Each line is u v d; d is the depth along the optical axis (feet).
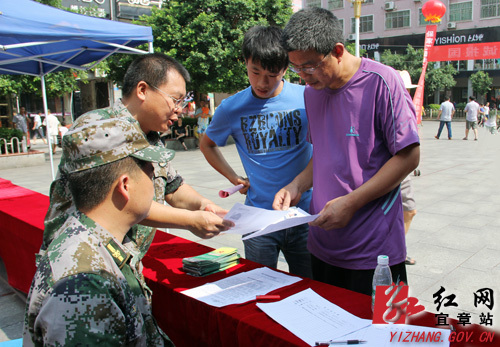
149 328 4.15
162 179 5.98
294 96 7.32
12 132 35.12
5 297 11.16
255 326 4.44
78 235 3.50
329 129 5.88
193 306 5.25
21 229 9.48
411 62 82.69
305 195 7.52
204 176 25.99
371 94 5.39
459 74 98.84
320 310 4.77
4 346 4.97
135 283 3.98
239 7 37.29
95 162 3.49
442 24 94.12
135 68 5.29
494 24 89.10
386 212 5.64
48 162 36.27
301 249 7.53
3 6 12.13
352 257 5.75
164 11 38.58
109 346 3.23
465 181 22.57
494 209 16.90
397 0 96.12
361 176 5.59
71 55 17.52
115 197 3.59
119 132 3.58
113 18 58.75
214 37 36.78
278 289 5.50
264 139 7.31
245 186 7.72
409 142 5.16
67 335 3.09
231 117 7.52
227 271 6.34
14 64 19.34
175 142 40.57
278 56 6.26
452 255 12.26
